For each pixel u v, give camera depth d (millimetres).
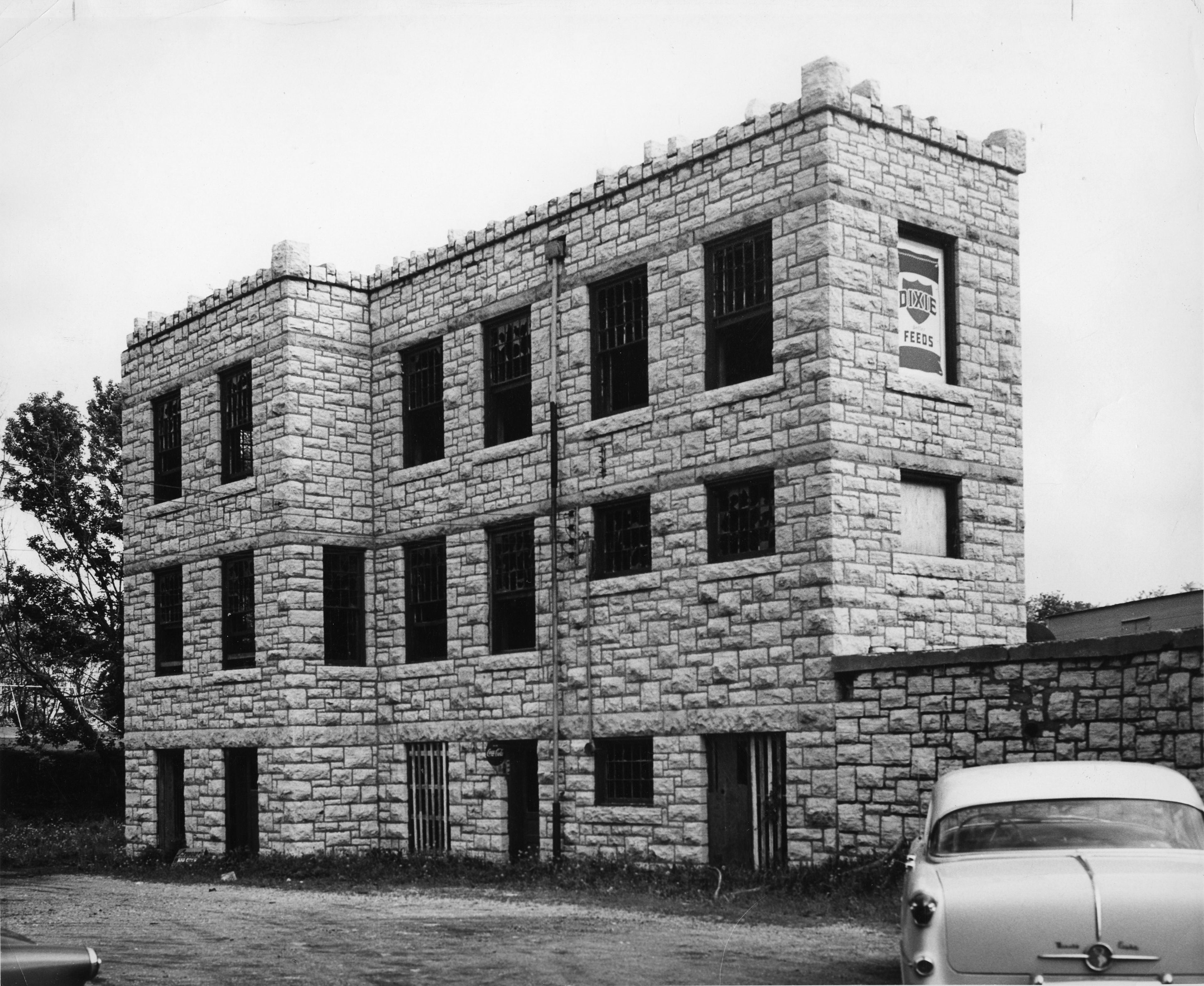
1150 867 8328
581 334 20469
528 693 20844
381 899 18297
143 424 27391
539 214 21297
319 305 23969
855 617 17047
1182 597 19812
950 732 15641
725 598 18094
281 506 23359
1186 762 13641
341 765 23250
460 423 22516
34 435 36812
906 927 8508
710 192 18781
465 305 22594
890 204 18016
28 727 37188
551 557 20547
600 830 19453
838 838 16578
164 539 26422
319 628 23391
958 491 18500
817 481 17156
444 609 22875
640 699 19062
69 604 37219
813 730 16922
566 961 12039
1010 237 19391
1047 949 8000
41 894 20641
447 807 22219
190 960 12727
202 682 25000
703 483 18547
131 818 26688
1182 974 7859
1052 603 25578
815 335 17312
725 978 11039
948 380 18750
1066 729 14672
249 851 23812
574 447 20375
